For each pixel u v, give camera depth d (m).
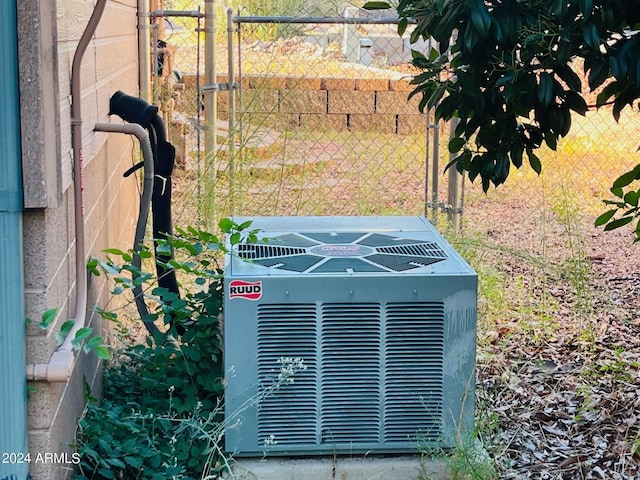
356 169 8.58
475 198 8.16
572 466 3.71
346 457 3.28
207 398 3.47
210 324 3.48
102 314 3.37
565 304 5.67
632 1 3.17
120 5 5.27
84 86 3.20
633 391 4.41
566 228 6.71
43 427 2.57
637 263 6.72
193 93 10.05
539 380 4.57
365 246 3.62
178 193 7.13
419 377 3.24
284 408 3.21
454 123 6.03
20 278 2.46
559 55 3.20
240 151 6.40
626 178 3.57
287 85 8.41
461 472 3.16
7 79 2.39
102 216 4.20
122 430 3.24
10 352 2.46
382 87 9.33
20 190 2.43
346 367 3.21
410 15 3.79
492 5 3.39
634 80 3.25
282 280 3.14
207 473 3.16
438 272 3.22
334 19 5.95
